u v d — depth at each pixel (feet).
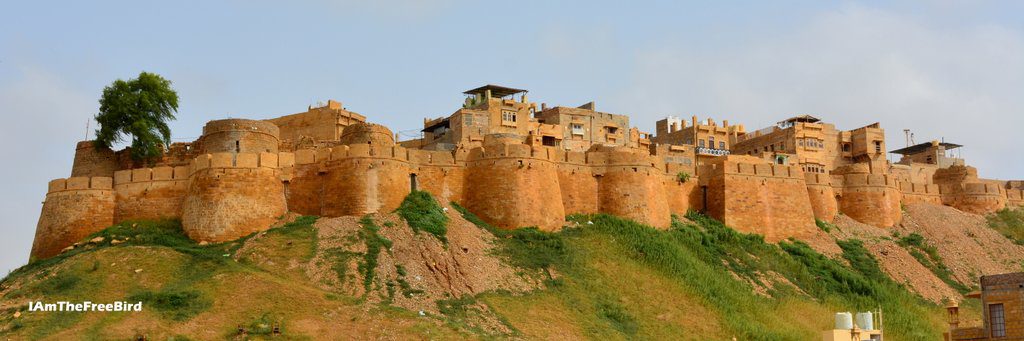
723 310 212.84
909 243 286.87
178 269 206.69
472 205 245.65
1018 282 168.86
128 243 231.71
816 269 257.75
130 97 273.95
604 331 194.70
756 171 281.13
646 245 235.20
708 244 256.52
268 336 175.83
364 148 236.43
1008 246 294.66
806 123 380.99
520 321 194.29
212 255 212.43
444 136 338.34
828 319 224.12
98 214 248.73
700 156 371.35
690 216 275.18
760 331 206.49
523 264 218.79
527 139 325.83
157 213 246.88
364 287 198.08
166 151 274.98
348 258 208.33
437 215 230.48
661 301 213.05
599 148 296.30
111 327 177.17
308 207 239.09
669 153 365.40
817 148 381.19
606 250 231.91
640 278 220.64
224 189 232.73
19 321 184.44
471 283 206.59
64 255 231.09
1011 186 351.67
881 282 257.34
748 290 232.94
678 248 241.55
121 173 253.03
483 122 335.06
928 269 273.95
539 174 246.68
